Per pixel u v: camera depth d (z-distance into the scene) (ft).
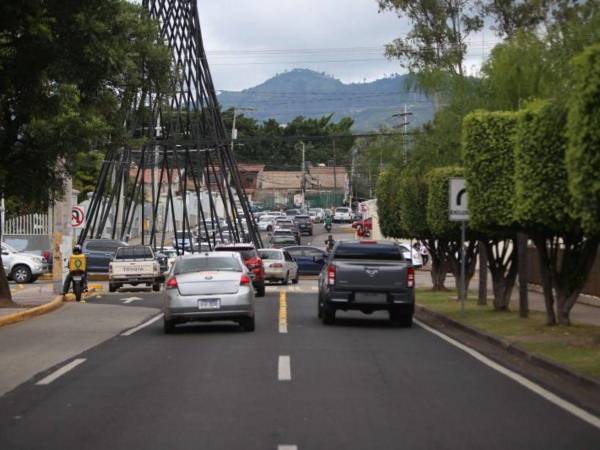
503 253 97.25
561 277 77.77
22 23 79.71
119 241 186.29
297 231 291.17
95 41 86.99
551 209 65.41
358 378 49.88
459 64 120.98
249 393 44.62
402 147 137.80
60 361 57.82
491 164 81.10
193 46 188.44
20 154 96.58
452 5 122.83
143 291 146.20
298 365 55.01
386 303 81.71
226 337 72.13
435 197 108.58
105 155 181.47
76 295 118.73
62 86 87.71
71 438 34.50
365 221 265.75
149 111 131.13
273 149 473.67
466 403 42.27
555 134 64.69
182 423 37.22
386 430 35.94
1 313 90.33
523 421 37.99
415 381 49.03
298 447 32.78
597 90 43.80
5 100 91.86
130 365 55.57
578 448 32.99
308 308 106.01
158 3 182.19
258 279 123.95
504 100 88.99
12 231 208.44
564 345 63.57
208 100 195.00
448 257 124.36
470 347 66.80
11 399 43.47
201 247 211.20
